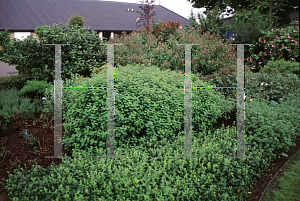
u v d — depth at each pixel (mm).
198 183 2594
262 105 4918
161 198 2289
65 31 6758
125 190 2455
